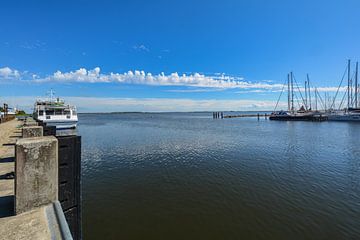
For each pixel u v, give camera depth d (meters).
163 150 23.27
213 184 12.67
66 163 4.40
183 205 10.01
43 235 2.96
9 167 7.11
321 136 35.12
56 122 33.03
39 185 3.65
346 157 19.69
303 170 15.48
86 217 8.94
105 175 14.37
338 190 11.65
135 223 8.50
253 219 8.75
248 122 81.69
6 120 42.56
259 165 16.89
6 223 3.24
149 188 12.09
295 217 8.88
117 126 62.31
